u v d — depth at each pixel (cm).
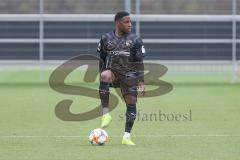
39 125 5250
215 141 4366
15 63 9600
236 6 9662
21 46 9581
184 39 9631
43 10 9575
